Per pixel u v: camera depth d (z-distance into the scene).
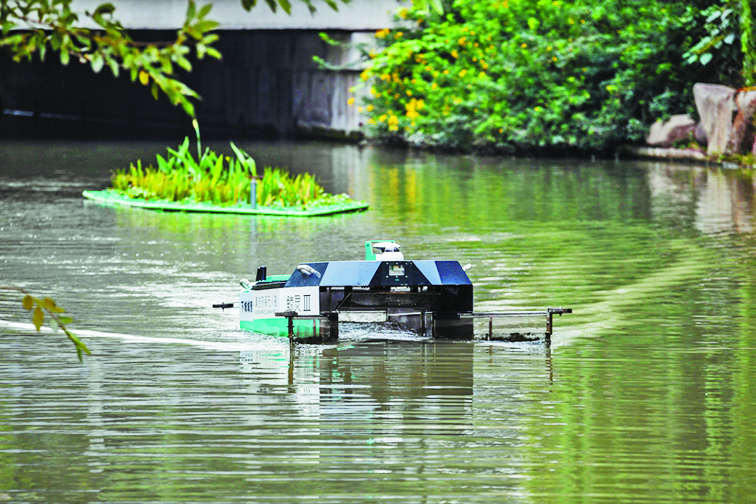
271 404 28.34
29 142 145.62
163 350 35.09
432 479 22.53
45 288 46.41
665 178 99.44
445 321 37.59
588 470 23.12
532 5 132.25
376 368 32.66
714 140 113.38
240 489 21.94
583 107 127.94
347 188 92.00
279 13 135.12
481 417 27.12
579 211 75.25
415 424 26.48
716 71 119.88
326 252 57.12
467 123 131.00
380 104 143.38
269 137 163.62
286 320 37.31
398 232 65.38
